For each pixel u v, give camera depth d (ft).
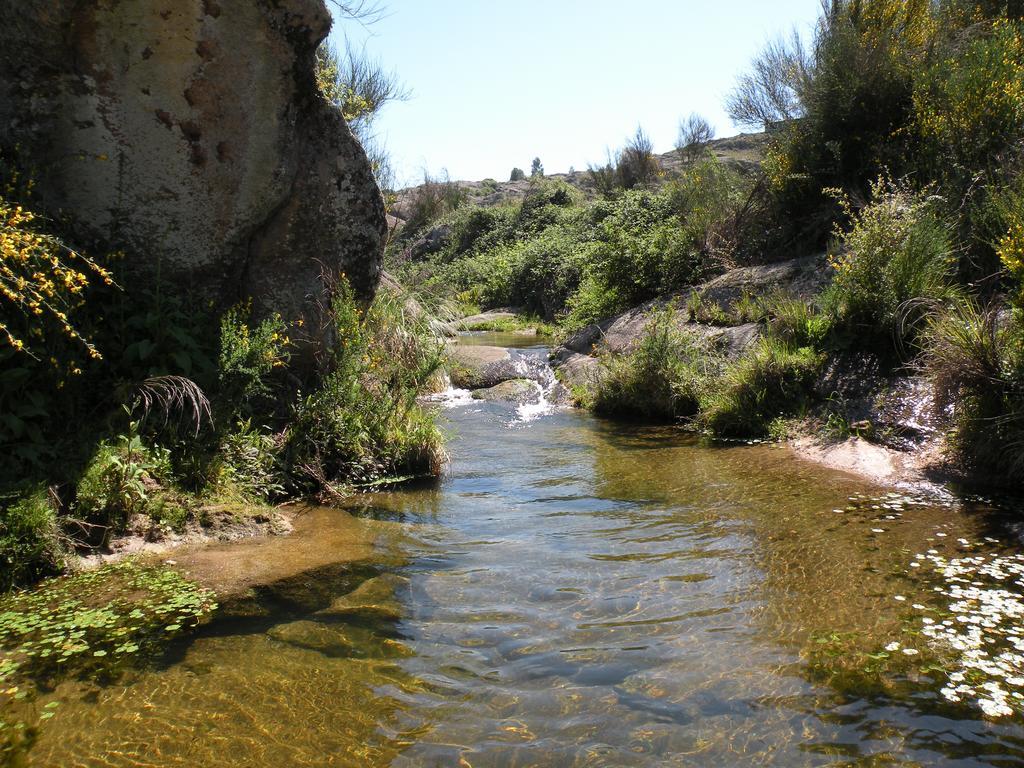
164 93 18.90
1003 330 19.75
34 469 15.07
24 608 12.44
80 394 16.97
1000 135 28.94
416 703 10.09
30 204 17.37
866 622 12.00
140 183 19.01
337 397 20.84
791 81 38.83
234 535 16.02
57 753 8.91
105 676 10.55
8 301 15.67
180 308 19.38
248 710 9.88
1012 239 19.63
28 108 17.90
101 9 17.94
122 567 14.02
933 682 10.28
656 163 92.43
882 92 34.24
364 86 38.99
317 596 13.38
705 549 15.44
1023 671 10.48
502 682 10.62
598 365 33.60
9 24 17.48
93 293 17.94
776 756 8.88
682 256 39.65
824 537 15.70
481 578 14.29
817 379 25.32
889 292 24.64
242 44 19.42
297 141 20.86
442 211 104.94
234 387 19.03
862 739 9.14
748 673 10.68
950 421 20.43
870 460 20.77
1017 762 8.66
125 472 15.25
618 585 13.85
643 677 10.68
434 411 24.53
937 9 38.11
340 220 21.83
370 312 25.00
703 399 27.63
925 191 28.25
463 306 70.28
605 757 8.94
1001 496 17.60
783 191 37.50
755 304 31.71
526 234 92.63
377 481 20.81
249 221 20.30
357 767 8.79
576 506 18.81
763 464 21.79
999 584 13.12
